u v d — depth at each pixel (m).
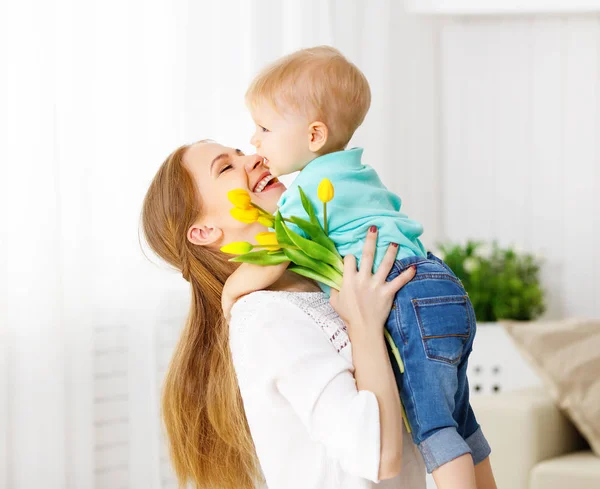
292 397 1.16
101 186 2.54
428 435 1.15
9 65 2.33
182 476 1.53
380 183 1.36
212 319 1.48
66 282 2.44
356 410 1.11
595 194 3.74
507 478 2.51
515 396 2.66
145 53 2.62
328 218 1.27
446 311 1.20
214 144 1.49
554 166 3.77
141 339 2.60
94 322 2.54
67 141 2.44
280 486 1.23
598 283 3.75
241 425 1.48
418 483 1.28
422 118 3.76
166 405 1.51
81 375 2.45
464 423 1.38
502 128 3.81
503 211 3.82
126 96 2.58
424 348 1.18
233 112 2.82
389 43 3.45
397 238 1.25
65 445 2.42
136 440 2.58
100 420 2.55
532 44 3.77
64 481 2.38
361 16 3.37
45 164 2.36
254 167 1.45
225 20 2.80
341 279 1.24
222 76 2.79
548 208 3.79
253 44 2.87
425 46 3.77
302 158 1.32
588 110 3.74
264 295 1.27
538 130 3.78
